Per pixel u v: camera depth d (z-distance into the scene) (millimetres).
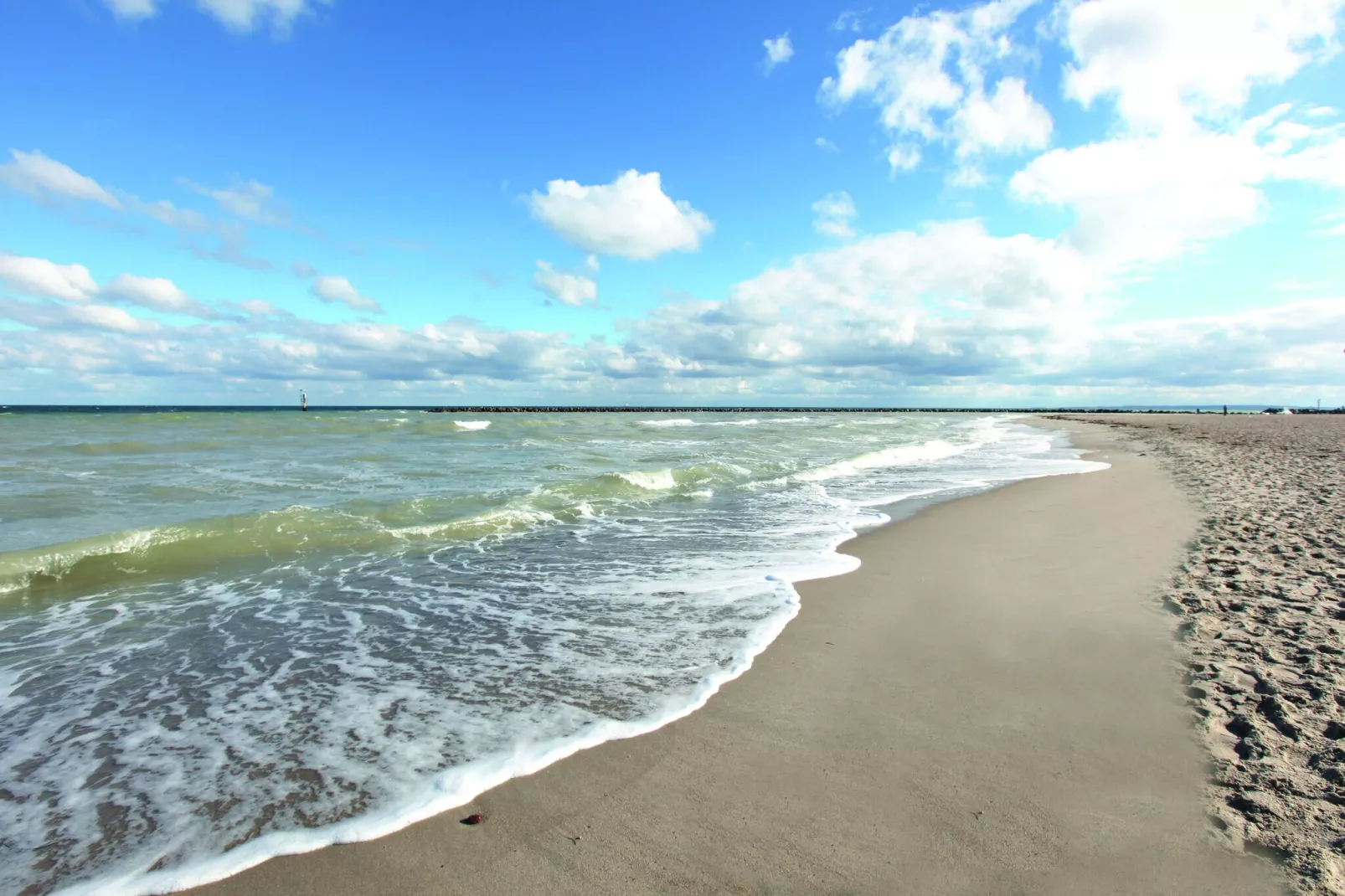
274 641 4789
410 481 12453
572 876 2342
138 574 6508
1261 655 4004
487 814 2715
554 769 3053
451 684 4031
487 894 2262
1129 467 15680
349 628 5059
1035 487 12531
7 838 2584
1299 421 48281
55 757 3205
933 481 13766
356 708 3715
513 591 5992
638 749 3213
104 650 4621
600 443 23172
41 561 6238
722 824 2623
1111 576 6074
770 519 9469
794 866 2367
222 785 2955
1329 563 5996
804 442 25047
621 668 4238
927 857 2398
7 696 3883
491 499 10453
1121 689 3711
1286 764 2855
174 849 2525
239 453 17219
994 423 50656
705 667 4246
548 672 4199
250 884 2334
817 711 3592
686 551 7547
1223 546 6871
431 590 6039
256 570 6691
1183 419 59062
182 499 9930
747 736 3332
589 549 7617
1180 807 2619
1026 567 6656
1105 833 2486
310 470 13766
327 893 2285
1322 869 2227
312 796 2861
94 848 2529
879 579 6301
